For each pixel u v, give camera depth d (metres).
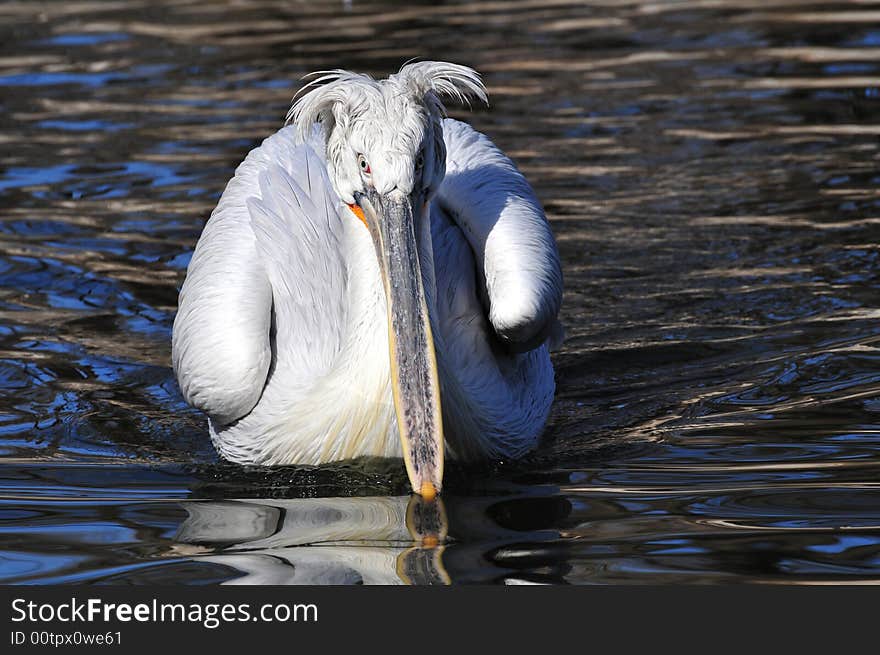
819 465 9.42
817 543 8.05
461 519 8.75
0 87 21.58
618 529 8.42
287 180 11.45
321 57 22.50
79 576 7.89
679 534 8.28
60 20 26.42
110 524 8.80
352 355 9.76
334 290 10.78
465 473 9.84
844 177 16.67
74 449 10.45
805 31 23.53
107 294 13.81
